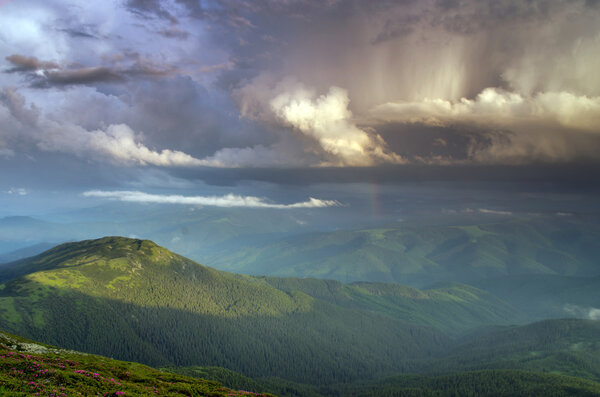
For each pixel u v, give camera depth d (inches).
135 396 3769.7
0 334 6338.6
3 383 3184.1
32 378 3508.9
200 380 6166.3
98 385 3804.1
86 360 6235.2
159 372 6619.1
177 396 4392.2
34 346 6274.6
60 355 6058.1
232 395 5088.6
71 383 3634.4
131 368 6574.8
